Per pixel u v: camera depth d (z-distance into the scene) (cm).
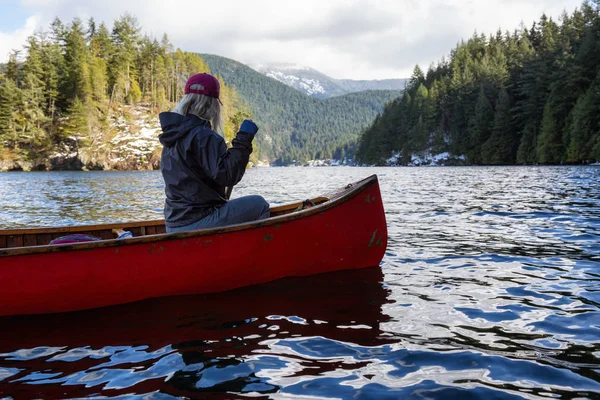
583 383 219
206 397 213
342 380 228
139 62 8944
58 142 6769
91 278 332
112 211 1073
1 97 6450
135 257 342
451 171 4238
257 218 392
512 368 236
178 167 348
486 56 9206
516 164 6281
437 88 8919
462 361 246
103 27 8950
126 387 224
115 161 6875
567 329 289
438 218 831
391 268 453
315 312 327
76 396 215
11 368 248
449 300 352
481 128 7125
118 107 7725
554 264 462
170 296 362
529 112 5994
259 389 220
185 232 350
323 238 414
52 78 7075
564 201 1094
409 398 209
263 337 284
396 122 9788
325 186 2166
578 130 4831
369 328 297
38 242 432
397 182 2278
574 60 5262
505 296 360
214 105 345
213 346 272
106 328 304
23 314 326
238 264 376
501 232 664
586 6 6475
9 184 2572
